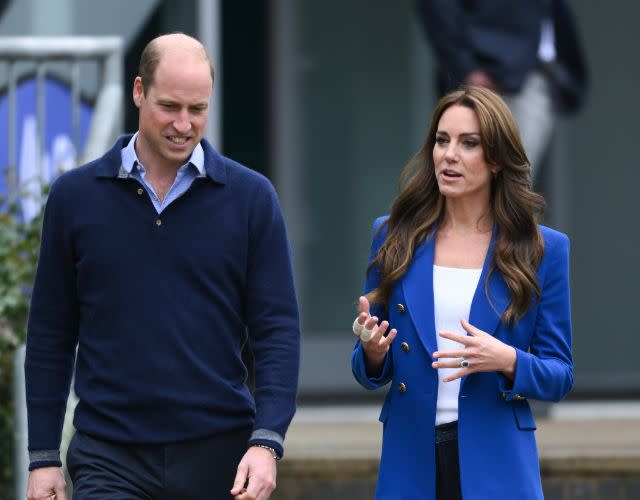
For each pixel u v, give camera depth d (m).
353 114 32.38
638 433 29.00
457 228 17.31
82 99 27.53
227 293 16.62
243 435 16.73
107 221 16.48
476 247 17.19
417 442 16.86
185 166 16.52
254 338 16.86
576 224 32.34
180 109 15.95
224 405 16.52
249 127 32.19
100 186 16.56
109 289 16.44
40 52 25.73
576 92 30.92
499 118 16.86
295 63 32.25
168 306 16.38
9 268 24.00
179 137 16.05
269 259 16.78
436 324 16.97
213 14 29.56
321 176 32.34
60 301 16.92
